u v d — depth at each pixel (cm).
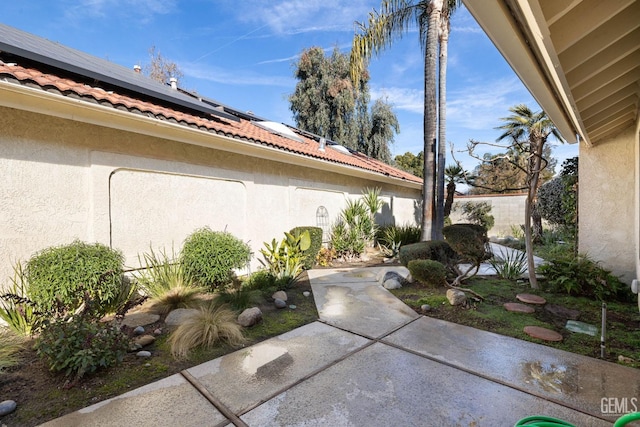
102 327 331
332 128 2202
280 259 720
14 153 415
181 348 348
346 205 1120
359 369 315
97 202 496
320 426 234
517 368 314
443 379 296
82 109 450
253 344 378
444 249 757
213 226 675
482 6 191
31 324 375
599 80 353
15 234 416
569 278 566
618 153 611
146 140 561
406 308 513
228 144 655
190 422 240
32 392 276
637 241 537
